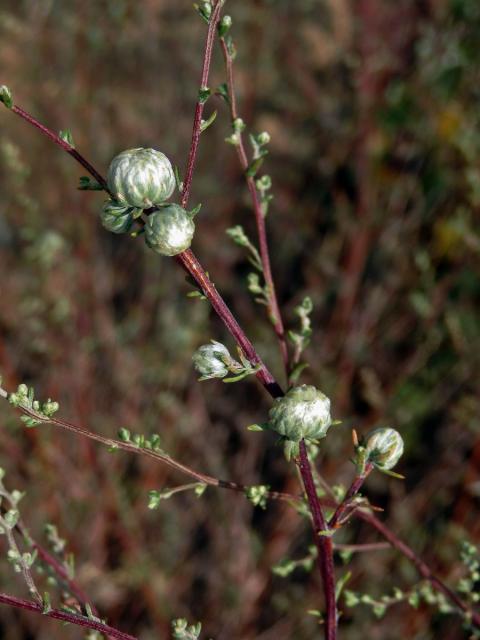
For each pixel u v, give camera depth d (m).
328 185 0.40
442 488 0.32
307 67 0.43
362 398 0.35
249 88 0.42
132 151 0.15
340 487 0.20
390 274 0.37
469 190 0.37
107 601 0.31
